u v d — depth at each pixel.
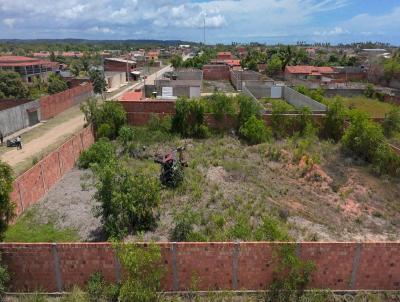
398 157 19.97
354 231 14.42
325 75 70.56
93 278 10.43
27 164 22.27
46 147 26.09
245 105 27.83
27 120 32.38
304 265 10.32
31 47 196.88
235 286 10.69
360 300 10.48
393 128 26.62
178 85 43.88
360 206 16.64
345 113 27.19
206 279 10.62
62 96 39.12
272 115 27.84
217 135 27.72
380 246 10.35
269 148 23.97
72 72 75.00
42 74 70.81
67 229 14.31
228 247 10.31
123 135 24.50
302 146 23.36
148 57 117.19
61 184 18.89
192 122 27.81
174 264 10.41
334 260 10.44
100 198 13.60
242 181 18.78
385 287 10.72
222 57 111.44
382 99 47.94
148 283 9.94
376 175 20.05
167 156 18.28
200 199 16.55
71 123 33.75
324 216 15.61
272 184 18.72
